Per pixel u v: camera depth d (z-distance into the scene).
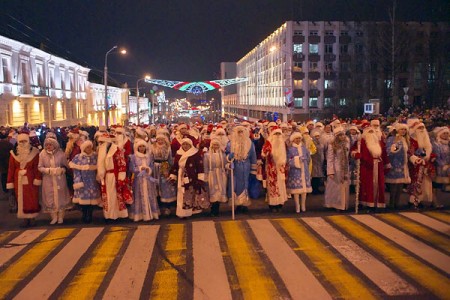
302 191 9.10
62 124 39.44
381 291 5.27
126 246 7.11
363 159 8.98
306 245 6.96
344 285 5.45
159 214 9.24
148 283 5.66
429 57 48.91
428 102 45.59
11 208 10.14
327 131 11.66
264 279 5.69
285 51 54.88
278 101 60.19
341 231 7.66
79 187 8.52
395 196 9.43
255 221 8.45
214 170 8.94
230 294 5.29
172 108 135.88
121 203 8.51
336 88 53.88
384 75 48.66
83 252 6.88
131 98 80.56
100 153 8.45
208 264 6.26
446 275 5.71
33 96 31.52
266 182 9.30
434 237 7.26
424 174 9.16
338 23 54.94
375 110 24.22
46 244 7.32
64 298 5.30
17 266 6.36
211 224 8.30
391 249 6.71
